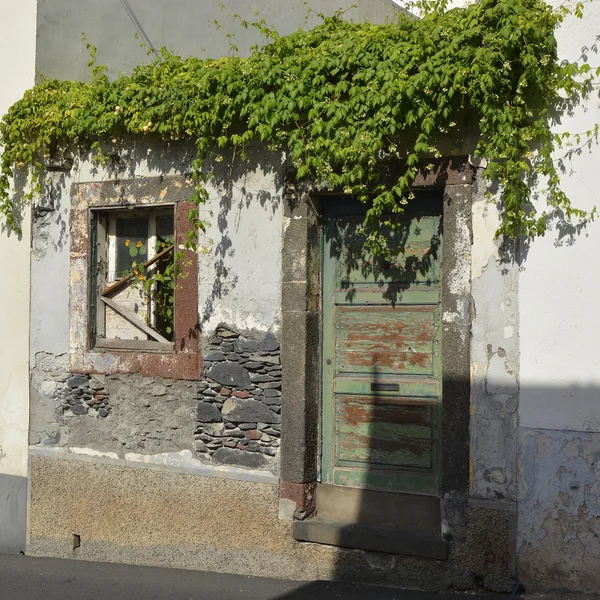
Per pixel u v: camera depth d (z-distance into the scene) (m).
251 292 6.63
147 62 8.38
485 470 5.72
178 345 6.91
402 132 5.98
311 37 6.29
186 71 6.86
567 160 5.53
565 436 5.50
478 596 5.70
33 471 7.55
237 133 6.65
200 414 6.79
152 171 7.08
